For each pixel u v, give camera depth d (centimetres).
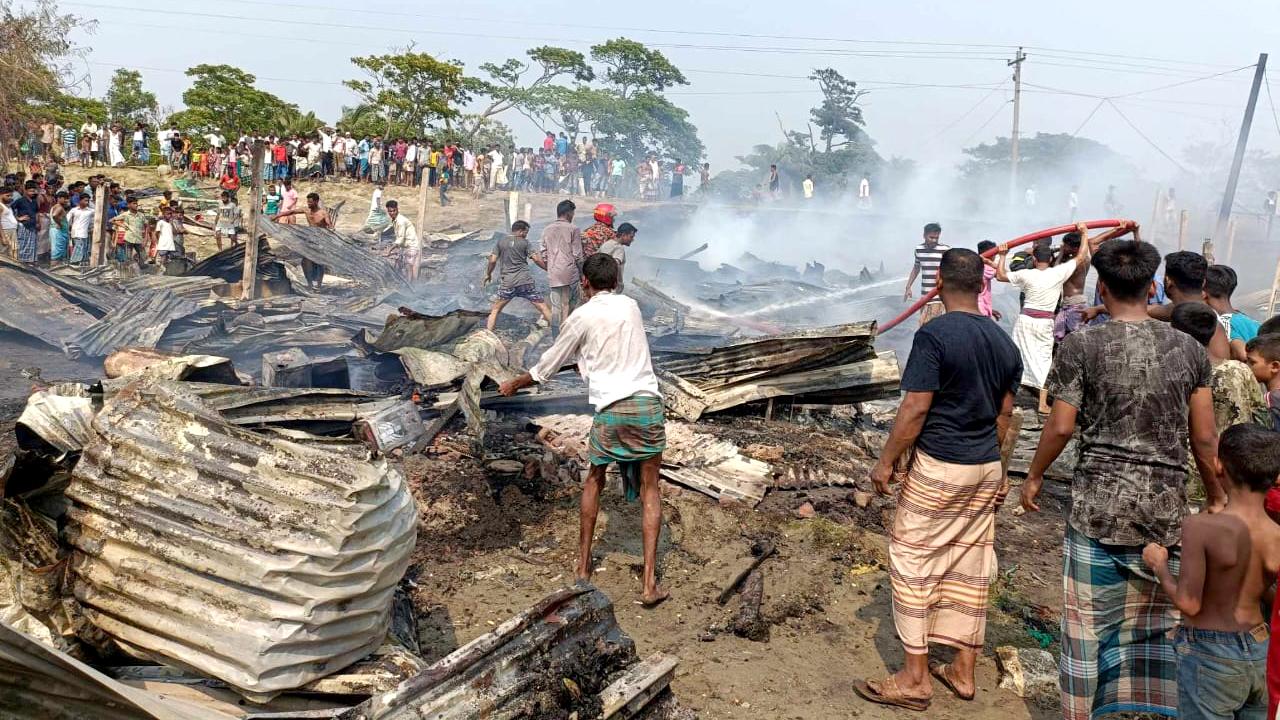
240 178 2859
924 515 382
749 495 593
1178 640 316
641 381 462
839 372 756
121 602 311
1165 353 336
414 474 579
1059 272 759
